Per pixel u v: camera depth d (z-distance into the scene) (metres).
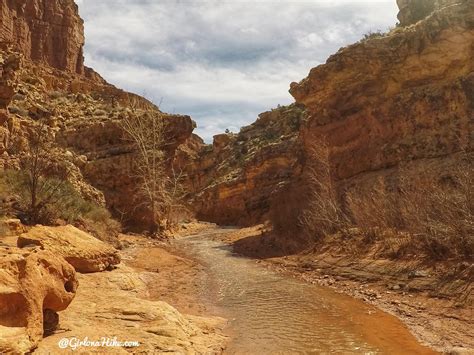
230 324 10.05
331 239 19.34
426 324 9.63
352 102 25.62
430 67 21.77
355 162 24.16
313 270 17.14
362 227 17.67
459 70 20.77
